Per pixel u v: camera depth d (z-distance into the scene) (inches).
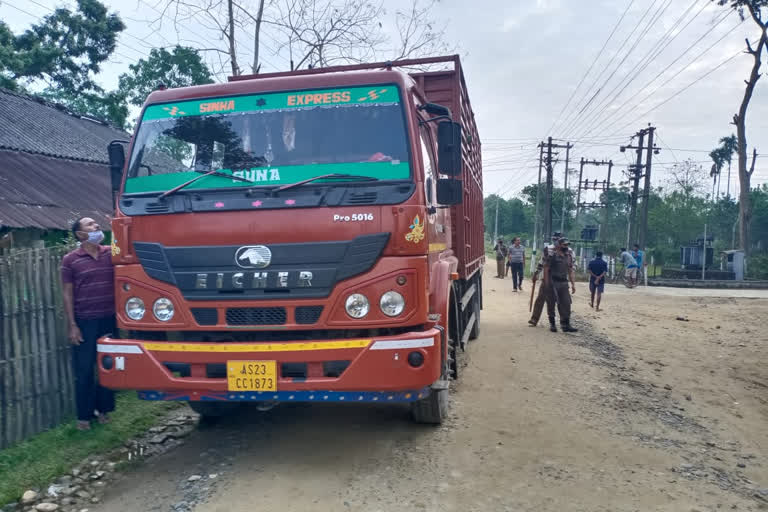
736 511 155.7
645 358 365.1
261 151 175.0
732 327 518.0
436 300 188.4
